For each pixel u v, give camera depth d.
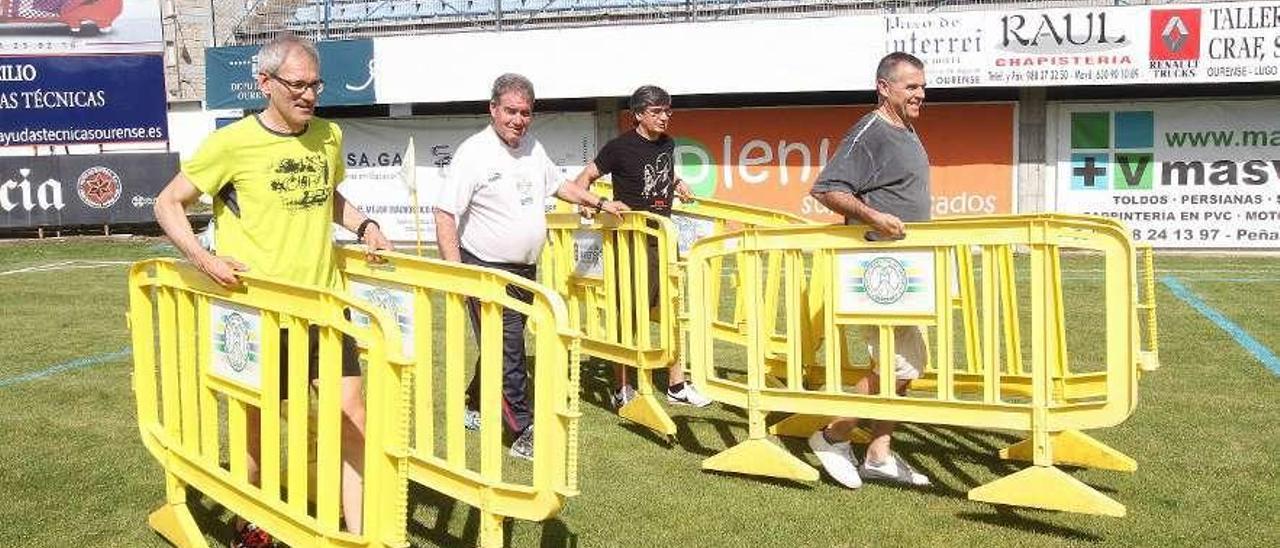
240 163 3.84
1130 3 15.83
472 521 4.61
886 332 4.81
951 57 15.42
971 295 5.80
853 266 4.86
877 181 4.75
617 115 17.14
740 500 4.86
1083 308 10.23
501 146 5.54
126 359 8.23
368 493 3.40
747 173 16.91
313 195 3.98
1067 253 14.80
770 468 5.08
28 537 4.46
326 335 3.46
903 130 4.77
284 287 3.54
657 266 6.52
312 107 3.91
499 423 3.79
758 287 5.07
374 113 20.42
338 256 4.59
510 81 5.47
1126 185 15.80
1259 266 13.81
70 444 5.81
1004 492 4.59
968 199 16.23
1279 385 6.94
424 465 4.13
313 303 3.47
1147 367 5.20
